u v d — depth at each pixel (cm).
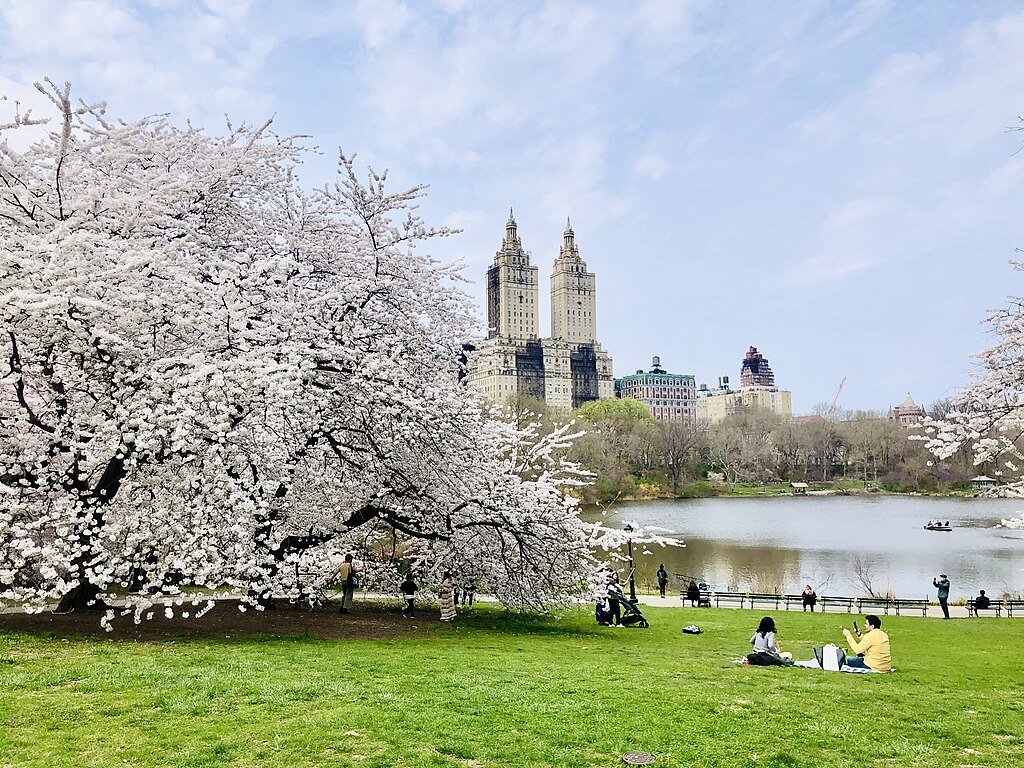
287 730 689
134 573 1268
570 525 1531
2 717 702
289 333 1303
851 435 11038
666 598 2789
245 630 1295
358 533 1773
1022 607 2409
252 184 1599
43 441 1261
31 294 1046
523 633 1542
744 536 5322
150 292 1216
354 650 1148
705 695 912
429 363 1576
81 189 1352
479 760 646
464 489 1527
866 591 3112
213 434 1117
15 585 1279
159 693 790
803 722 801
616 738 713
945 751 734
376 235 1594
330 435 1438
